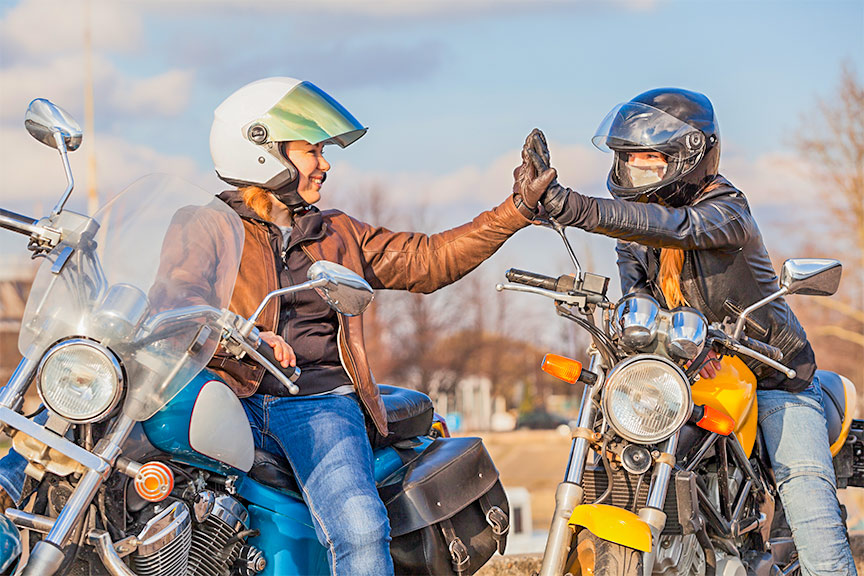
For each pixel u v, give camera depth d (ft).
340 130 15.10
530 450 131.95
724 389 15.74
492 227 15.66
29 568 11.44
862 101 130.82
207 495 13.06
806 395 16.52
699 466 15.83
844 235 130.00
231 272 13.29
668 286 16.34
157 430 12.78
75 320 11.98
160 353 12.17
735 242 15.42
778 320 16.20
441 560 15.14
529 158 14.48
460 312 172.96
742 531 15.90
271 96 15.16
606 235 14.79
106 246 12.60
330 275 12.72
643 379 13.73
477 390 172.55
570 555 14.06
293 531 14.03
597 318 14.56
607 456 14.42
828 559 15.55
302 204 15.56
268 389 14.70
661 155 15.48
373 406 15.16
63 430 11.85
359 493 13.78
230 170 15.23
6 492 12.35
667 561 14.73
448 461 15.48
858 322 127.24
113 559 11.99
